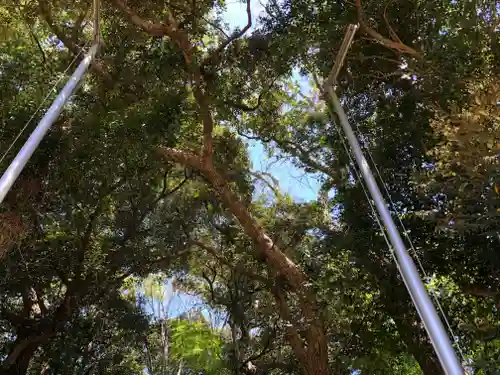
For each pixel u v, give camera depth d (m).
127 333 10.98
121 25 9.52
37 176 7.94
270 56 9.52
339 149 9.10
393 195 7.45
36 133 4.48
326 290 8.31
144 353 13.64
